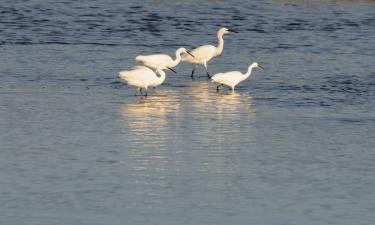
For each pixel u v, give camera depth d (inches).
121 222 797.2
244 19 2086.6
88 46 1745.8
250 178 926.4
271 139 1078.4
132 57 1636.3
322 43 1824.6
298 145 1054.4
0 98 1277.1
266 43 1820.9
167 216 813.9
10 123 1136.8
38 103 1250.6
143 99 1291.8
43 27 1952.5
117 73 1483.8
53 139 1062.4
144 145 1040.8
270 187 898.7
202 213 823.1
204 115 1195.9
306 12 2180.1
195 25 2009.1
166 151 1017.5
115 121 1152.8
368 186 905.5
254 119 1177.4
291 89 1384.1
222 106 1254.9
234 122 1159.6
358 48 1772.9
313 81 1448.1
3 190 875.4
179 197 864.3
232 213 824.3
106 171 940.0
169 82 1446.9
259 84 1424.7
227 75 1357.0
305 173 946.1
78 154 1000.9
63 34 1876.2
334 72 1526.8
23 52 1663.4
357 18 2110.0
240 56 1683.1
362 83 1435.8
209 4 2278.5
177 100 1291.8
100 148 1025.5
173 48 1750.7
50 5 2241.6
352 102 1294.3
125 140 1060.5
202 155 1003.9
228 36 1897.1
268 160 991.6
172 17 2097.7
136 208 832.3
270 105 1266.0
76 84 1389.0
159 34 1904.5
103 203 843.4
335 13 2166.6
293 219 812.6
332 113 1220.5
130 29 1951.3
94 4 2266.2
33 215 809.5
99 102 1264.8
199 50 1489.9
